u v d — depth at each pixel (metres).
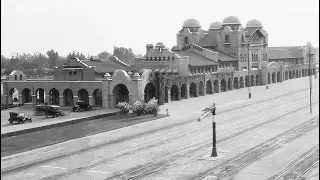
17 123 89.00
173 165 58.78
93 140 74.69
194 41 168.00
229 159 61.12
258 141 72.06
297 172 54.16
